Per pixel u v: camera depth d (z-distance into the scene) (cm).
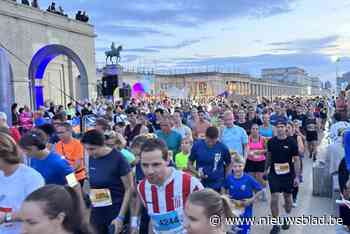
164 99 2894
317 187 826
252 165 782
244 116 1038
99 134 397
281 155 620
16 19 1975
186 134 777
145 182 323
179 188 309
